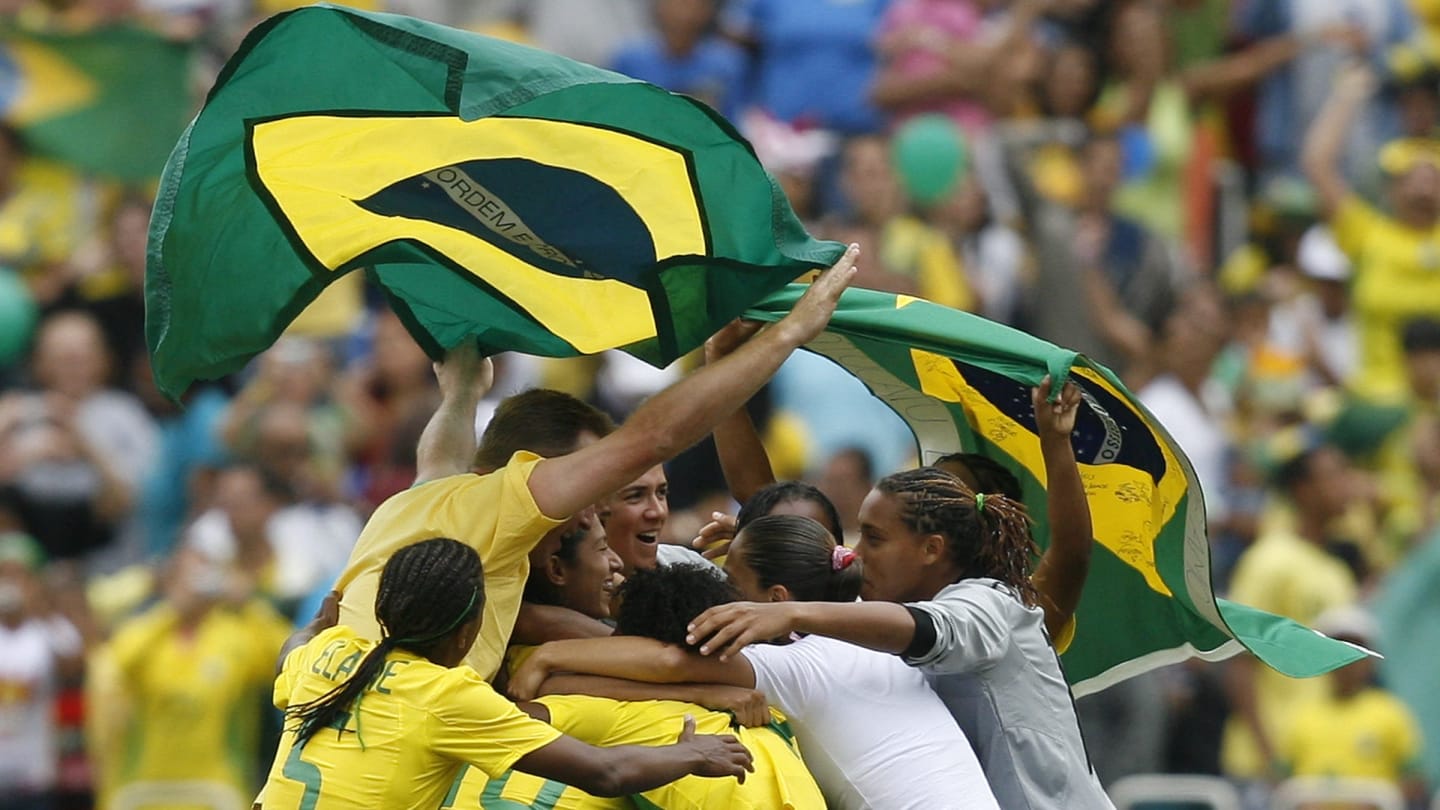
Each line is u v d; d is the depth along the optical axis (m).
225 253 15.75
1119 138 41.94
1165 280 39.94
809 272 16.08
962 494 16.88
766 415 35.47
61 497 35.47
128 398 37.78
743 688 15.99
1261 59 45.03
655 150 15.28
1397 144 44.75
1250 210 43.84
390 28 14.11
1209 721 32.69
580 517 16.44
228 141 15.18
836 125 41.78
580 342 16.94
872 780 16.19
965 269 38.53
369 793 15.24
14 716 31.80
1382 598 35.25
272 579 33.06
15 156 39.59
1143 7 43.56
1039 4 43.28
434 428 17.61
